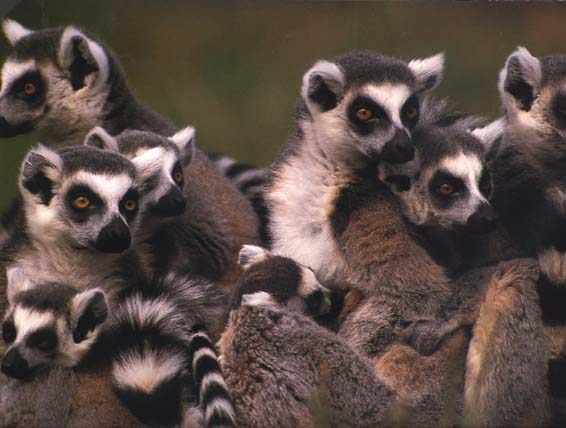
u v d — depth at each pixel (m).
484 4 21.41
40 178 12.83
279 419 11.20
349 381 11.35
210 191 15.16
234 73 21.53
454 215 12.76
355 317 12.52
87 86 15.95
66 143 16.17
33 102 15.91
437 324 12.35
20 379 11.34
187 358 11.85
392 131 13.12
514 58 14.03
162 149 13.97
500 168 13.65
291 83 21.34
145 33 21.88
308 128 13.79
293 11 21.92
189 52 21.67
